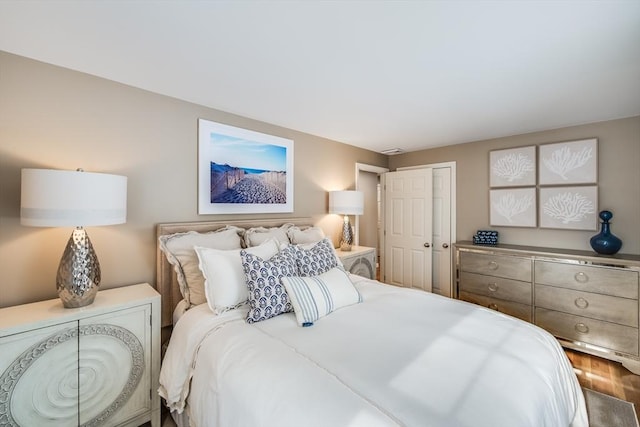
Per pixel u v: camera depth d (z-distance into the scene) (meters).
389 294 2.03
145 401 1.62
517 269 2.87
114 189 1.53
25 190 1.36
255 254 1.91
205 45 1.49
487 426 0.85
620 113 2.54
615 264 2.36
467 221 3.66
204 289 1.85
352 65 1.71
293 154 3.05
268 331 1.44
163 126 2.12
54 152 1.68
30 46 1.49
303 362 1.14
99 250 1.85
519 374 1.09
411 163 4.21
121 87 1.93
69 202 1.37
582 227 2.85
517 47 1.51
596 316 2.44
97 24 1.31
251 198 2.67
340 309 1.73
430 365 1.12
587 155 2.82
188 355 1.46
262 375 1.09
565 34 1.39
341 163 3.64
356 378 1.04
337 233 3.59
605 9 1.21
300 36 1.42
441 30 1.37
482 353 1.22
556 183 2.99
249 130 2.66
